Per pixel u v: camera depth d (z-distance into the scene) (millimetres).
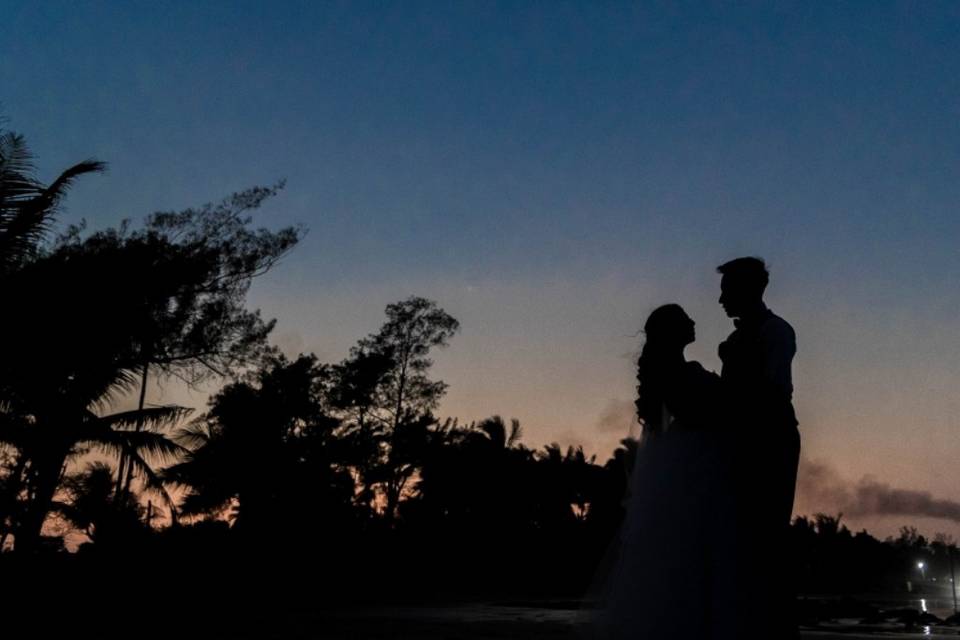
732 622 2453
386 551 37250
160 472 31969
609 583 2775
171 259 18766
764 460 2537
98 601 16219
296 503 32125
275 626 11812
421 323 47750
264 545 27641
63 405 15945
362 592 29719
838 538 88562
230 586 21688
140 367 17484
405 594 30828
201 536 23359
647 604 2605
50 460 16641
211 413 33625
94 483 24922
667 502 2650
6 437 15562
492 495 49750
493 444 51438
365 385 45344
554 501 51969
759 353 2629
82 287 15391
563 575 45406
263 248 24391
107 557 18359
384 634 9805
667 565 2604
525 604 25562
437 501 48062
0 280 14727
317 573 29234
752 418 2551
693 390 2625
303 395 36906
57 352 15125
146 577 18469
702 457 2631
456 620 13984
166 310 21766
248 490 32312
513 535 48844
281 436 34781
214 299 23594
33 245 14938
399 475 48375
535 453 53938
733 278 2797
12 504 17109
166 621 13031
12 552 16906
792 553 2504
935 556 100625
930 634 14445
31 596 15523
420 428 46719
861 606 23594
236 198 24297
